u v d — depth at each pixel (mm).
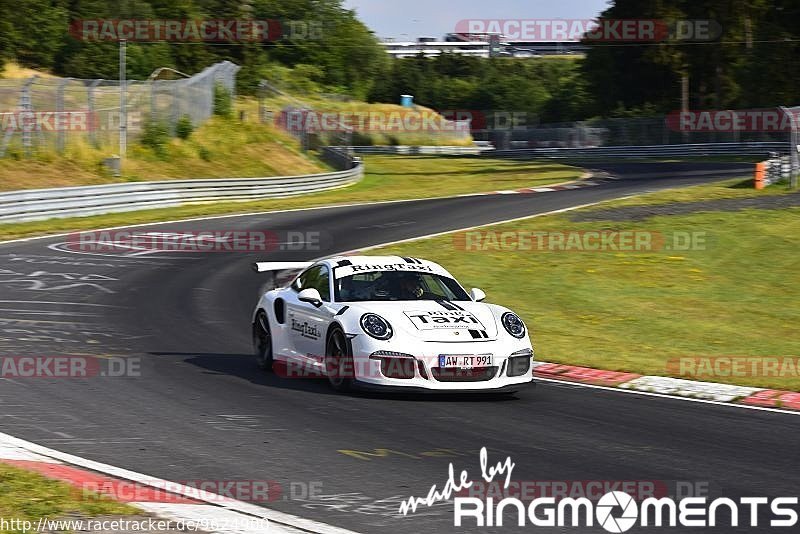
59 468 23141
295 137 190000
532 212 109250
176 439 26812
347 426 28844
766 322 59219
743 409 33500
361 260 39094
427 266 39500
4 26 196875
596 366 42062
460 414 31125
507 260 80125
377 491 22062
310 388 35312
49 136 129375
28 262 71375
